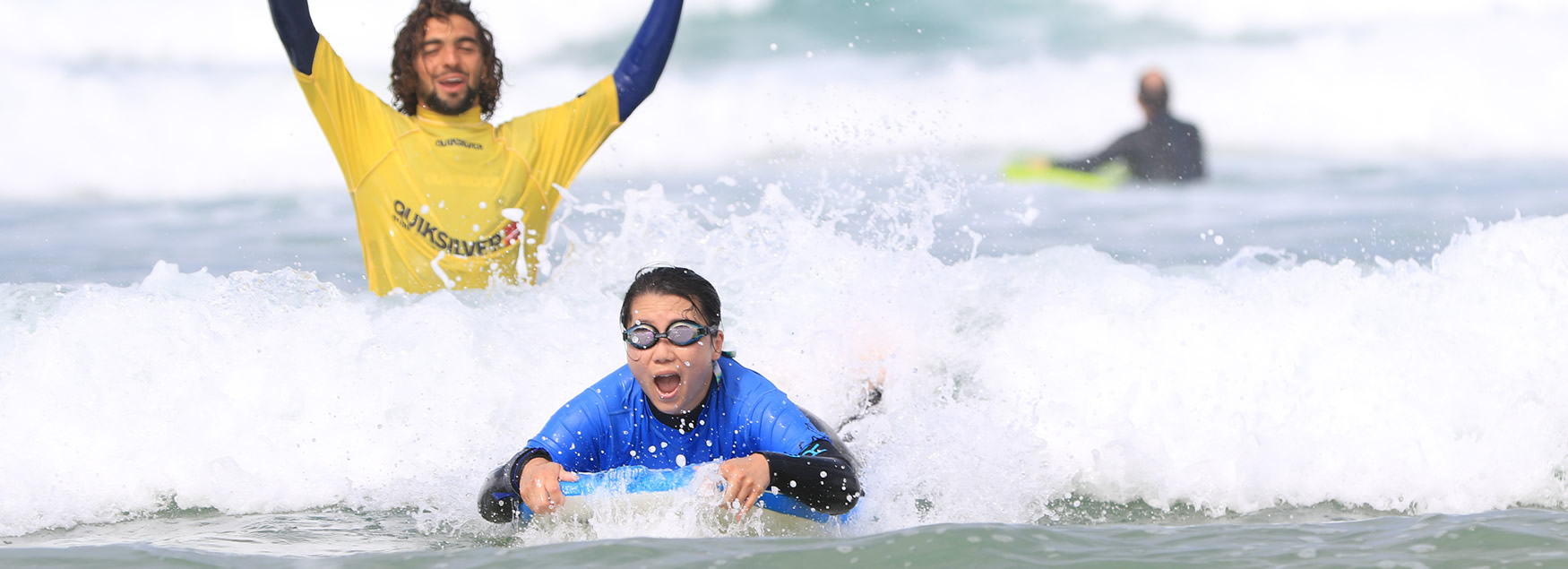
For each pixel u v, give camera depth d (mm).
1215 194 45406
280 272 19641
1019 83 65875
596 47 67188
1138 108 64438
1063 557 11406
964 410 16641
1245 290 19453
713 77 64000
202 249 32531
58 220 38688
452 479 15328
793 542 11875
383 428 16391
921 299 19781
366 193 19812
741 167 53438
